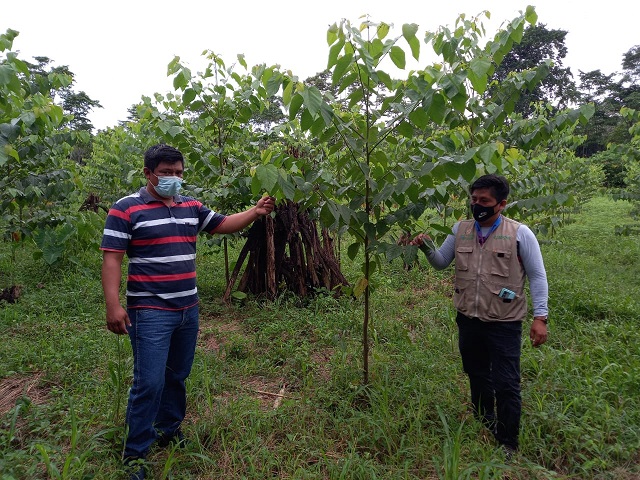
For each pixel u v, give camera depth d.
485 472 2.25
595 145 37.81
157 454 2.58
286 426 2.85
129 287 2.37
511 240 2.55
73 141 5.35
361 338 4.27
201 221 2.61
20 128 3.95
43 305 5.06
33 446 2.36
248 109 5.23
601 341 4.10
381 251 2.72
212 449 2.65
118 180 7.97
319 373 3.65
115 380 2.83
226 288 5.62
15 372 3.52
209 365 3.66
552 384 3.30
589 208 16.83
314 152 5.41
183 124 5.33
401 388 3.21
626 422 2.85
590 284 6.01
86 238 5.11
